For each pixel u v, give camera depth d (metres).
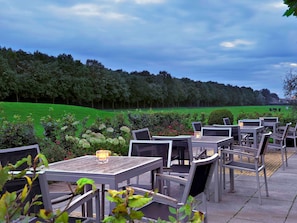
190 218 1.05
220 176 3.97
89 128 6.44
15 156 2.96
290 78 9.70
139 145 3.56
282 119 9.65
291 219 3.18
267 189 4.05
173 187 4.52
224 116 10.05
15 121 5.12
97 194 2.29
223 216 3.27
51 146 5.19
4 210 0.80
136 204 0.92
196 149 6.72
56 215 0.87
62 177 2.52
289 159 6.79
